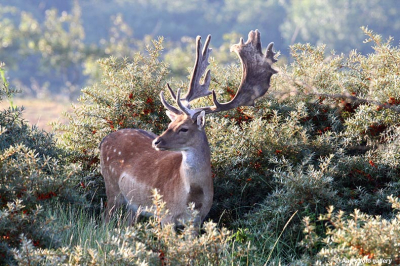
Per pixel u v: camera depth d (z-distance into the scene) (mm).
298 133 14992
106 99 17000
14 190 11914
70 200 12680
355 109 15391
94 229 12492
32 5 110000
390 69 15914
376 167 13938
